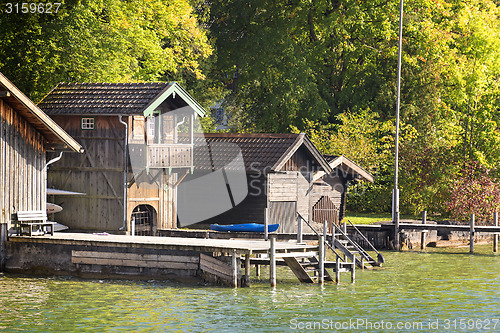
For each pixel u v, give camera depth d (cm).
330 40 7800
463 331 2844
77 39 5569
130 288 3569
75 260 3928
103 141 4822
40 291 3484
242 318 2967
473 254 5181
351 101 7850
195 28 7250
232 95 8362
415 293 3572
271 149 5416
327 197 5803
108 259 3862
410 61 7350
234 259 3597
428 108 7469
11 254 4053
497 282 3922
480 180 6506
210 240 4000
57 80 5497
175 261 3756
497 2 8562
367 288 3691
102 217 4828
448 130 7431
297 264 3822
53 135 4228
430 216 6969
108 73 5766
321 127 7281
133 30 6294
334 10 7694
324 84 7988
